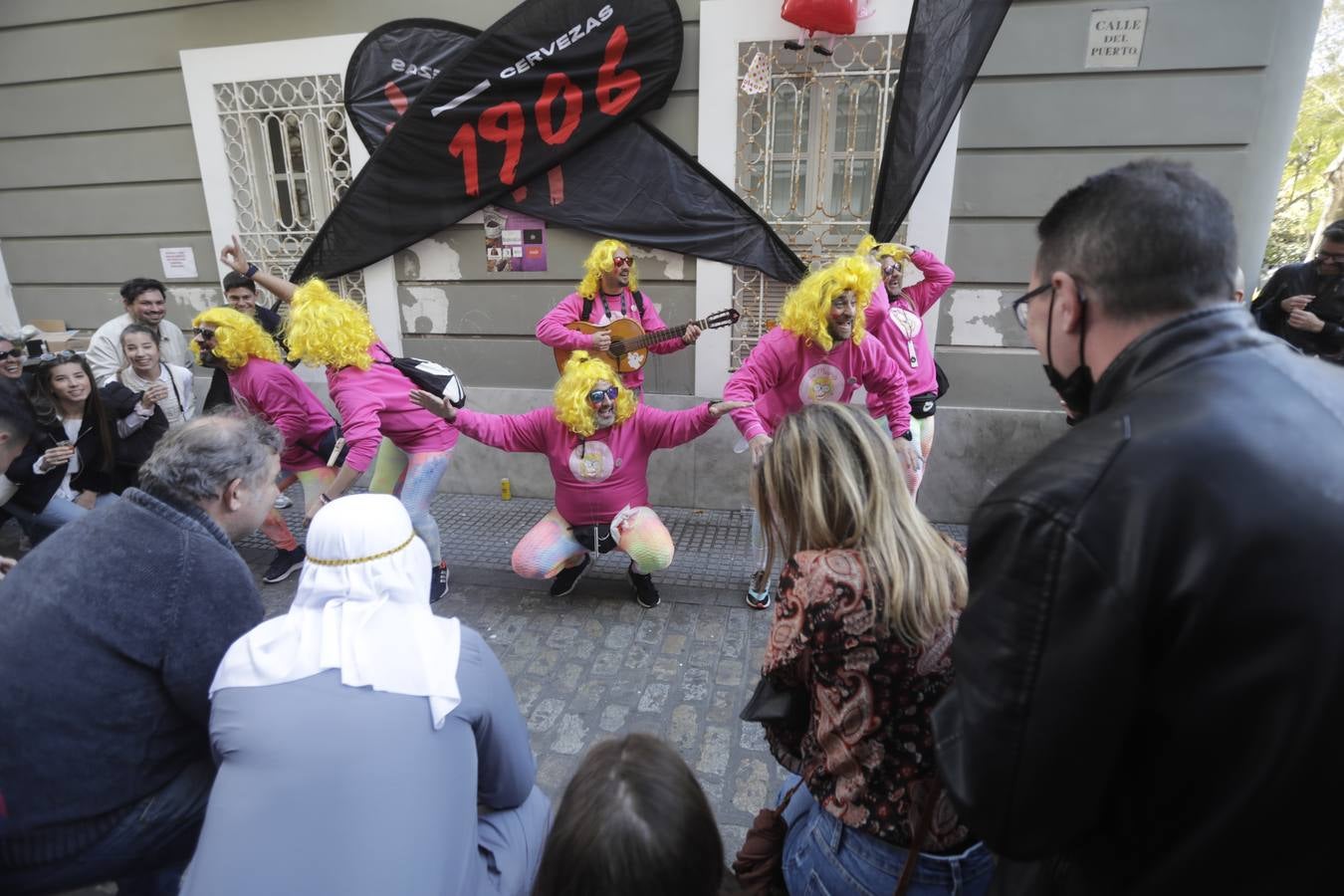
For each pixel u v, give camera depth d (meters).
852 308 3.23
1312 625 0.63
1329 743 0.64
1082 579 0.74
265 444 1.69
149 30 5.06
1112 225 0.84
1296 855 0.68
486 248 4.97
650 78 4.40
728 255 4.57
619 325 4.29
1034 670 0.77
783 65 4.28
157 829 1.58
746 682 3.07
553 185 4.72
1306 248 19.78
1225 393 0.75
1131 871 0.81
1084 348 0.91
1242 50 3.82
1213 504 0.69
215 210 5.24
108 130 5.32
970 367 4.54
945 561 1.24
